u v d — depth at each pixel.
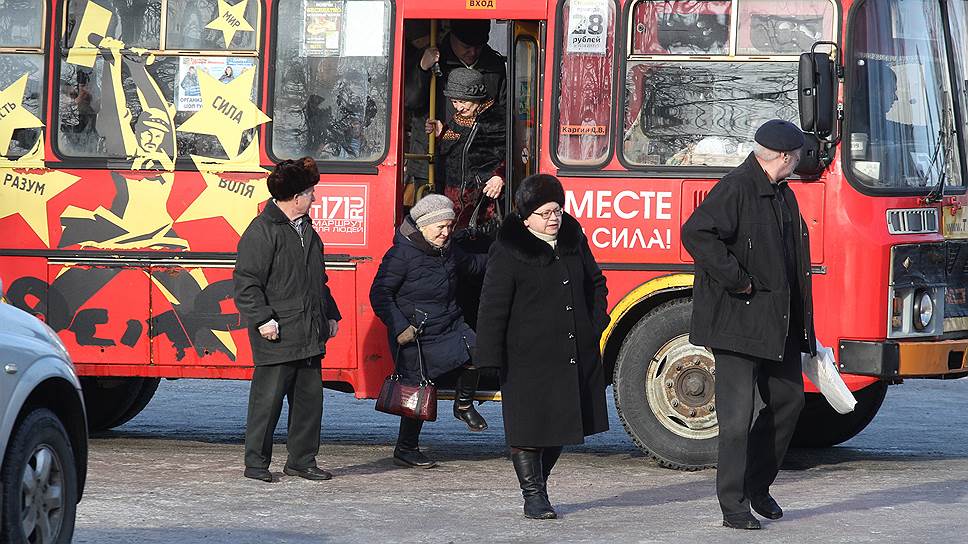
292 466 29.47
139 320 31.62
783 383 24.00
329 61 31.41
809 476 30.34
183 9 31.77
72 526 20.44
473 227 32.62
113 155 31.77
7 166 31.98
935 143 30.53
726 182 23.39
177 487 28.00
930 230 30.17
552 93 30.70
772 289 23.23
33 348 19.31
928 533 23.72
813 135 29.08
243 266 28.28
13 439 18.67
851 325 29.34
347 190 31.22
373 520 24.89
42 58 31.98
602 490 28.22
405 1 31.22
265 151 31.44
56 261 31.80
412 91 32.97
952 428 38.81
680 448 30.42
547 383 24.31
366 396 31.25
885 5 30.06
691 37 30.31
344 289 31.19
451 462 32.16
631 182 30.34
